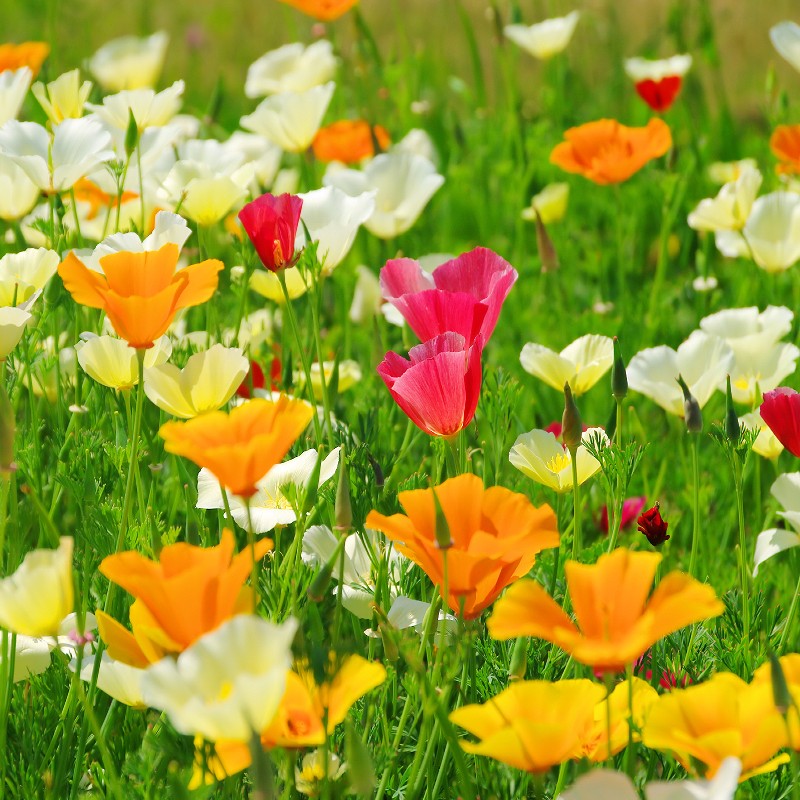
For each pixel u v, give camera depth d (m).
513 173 4.18
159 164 2.84
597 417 2.96
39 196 2.82
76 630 2.45
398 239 3.74
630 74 4.32
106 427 2.66
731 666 2.52
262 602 2.49
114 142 2.79
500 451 2.61
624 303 3.36
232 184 2.72
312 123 3.12
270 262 2.56
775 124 3.74
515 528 2.39
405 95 4.52
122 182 2.70
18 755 2.49
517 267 3.65
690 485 2.73
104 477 2.59
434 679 2.41
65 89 2.80
